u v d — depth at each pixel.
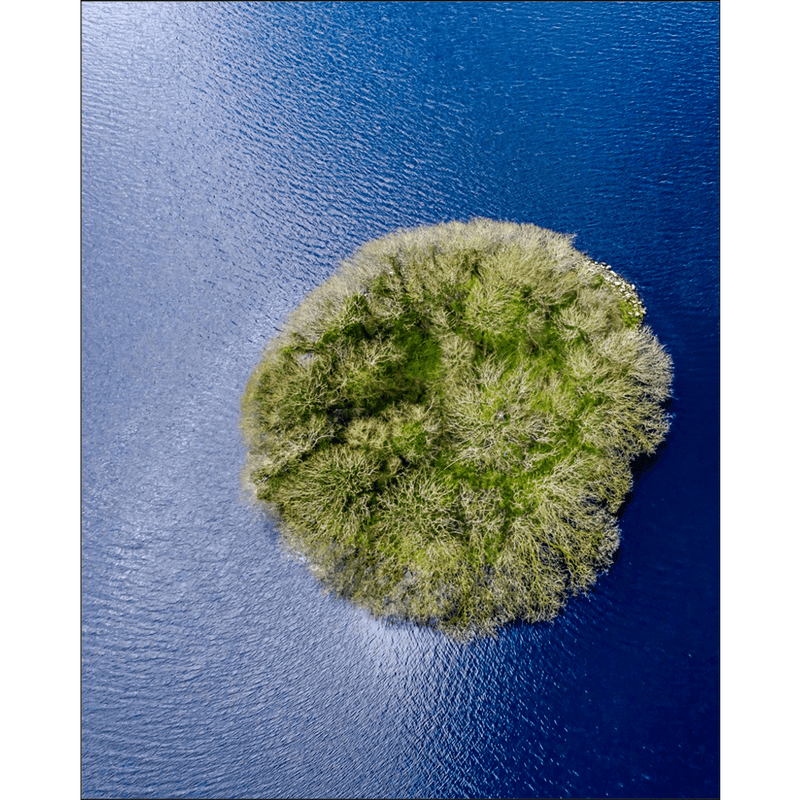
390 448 19.19
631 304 20.67
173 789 18.47
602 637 19.22
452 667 19.14
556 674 19.12
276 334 20.70
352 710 19.11
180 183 21.64
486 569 18.95
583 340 19.97
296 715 19.08
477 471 19.16
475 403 19.28
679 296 20.86
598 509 19.45
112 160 21.55
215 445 20.17
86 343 20.56
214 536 19.83
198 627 19.47
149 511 19.97
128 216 21.31
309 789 18.58
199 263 21.22
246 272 21.23
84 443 20.17
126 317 20.81
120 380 20.52
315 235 21.45
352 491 18.98
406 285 20.41
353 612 19.28
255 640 19.39
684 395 20.11
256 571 19.62
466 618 19.02
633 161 21.94
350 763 18.81
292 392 19.72
